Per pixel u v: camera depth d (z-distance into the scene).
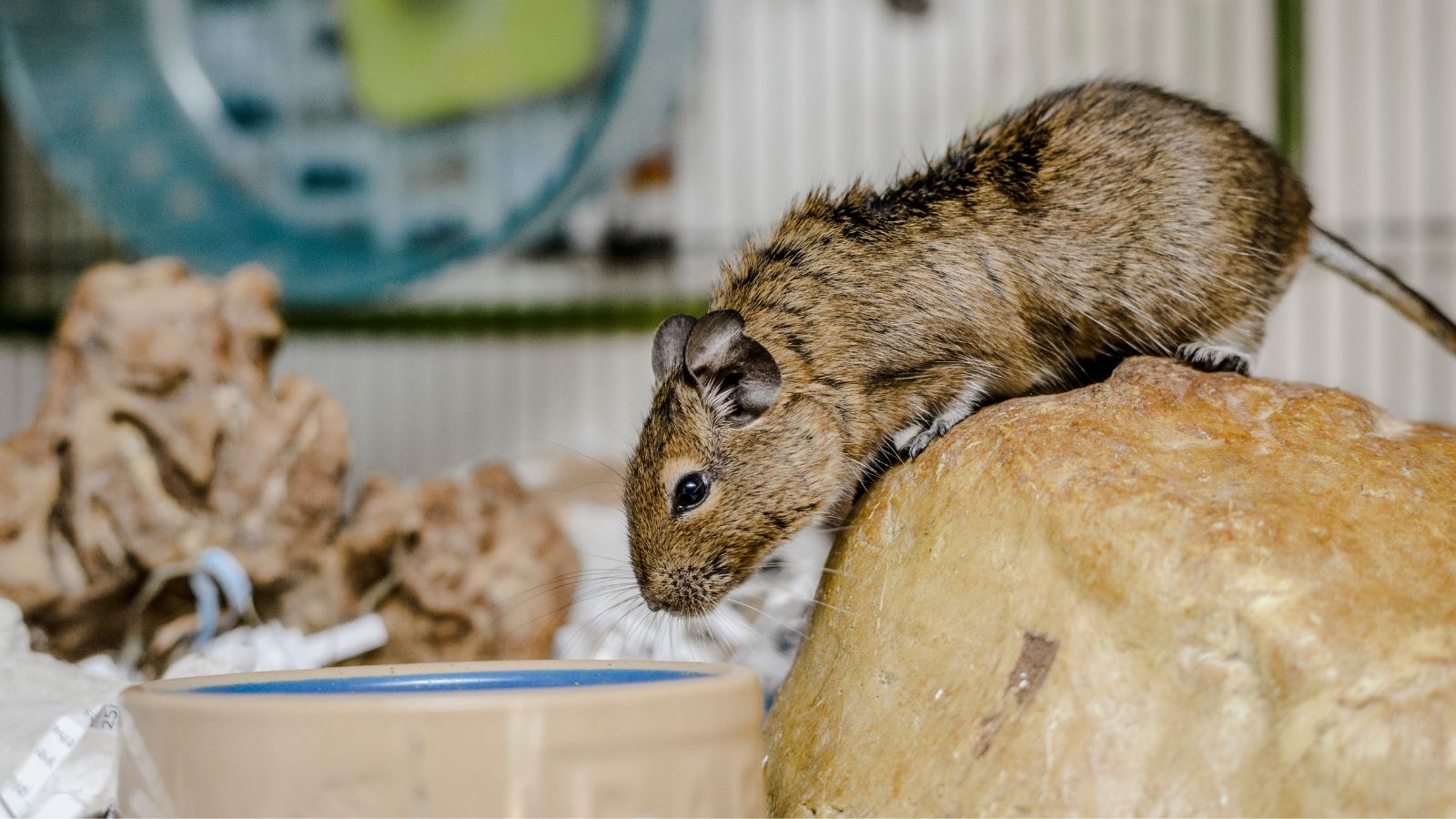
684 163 1.79
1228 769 0.54
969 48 1.73
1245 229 0.67
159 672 0.74
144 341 0.74
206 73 1.00
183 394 0.74
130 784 0.52
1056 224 0.66
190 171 1.01
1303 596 0.55
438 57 0.99
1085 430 0.59
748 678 0.54
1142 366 0.62
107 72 0.98
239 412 0.75
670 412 0.65
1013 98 1.71
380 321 1.82
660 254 1.80
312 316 1.83
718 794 0.52
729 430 0.65
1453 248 1.62
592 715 0.51
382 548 0.77
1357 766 0.53
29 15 0.97
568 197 1.01
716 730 0.52
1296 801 0.53
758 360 0.64
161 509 0.74
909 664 0.59
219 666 0.67
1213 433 0.59
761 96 1.77
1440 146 1.62
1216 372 0.63
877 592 0.61
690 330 0.66
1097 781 0.55
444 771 0.50
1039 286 0.66
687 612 0.66
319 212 1.01
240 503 0.74
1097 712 0.55
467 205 1.00
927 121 1.74
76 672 0.65
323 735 0.50
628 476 0.67
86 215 1.90
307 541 0.75
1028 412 0.61
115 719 0.58
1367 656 0.54
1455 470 0.58
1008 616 0.57
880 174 1.04
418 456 1.84
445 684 0.57
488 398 1.83
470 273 1.83
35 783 0.58
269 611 0.76
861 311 0.66
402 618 0.78
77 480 0.73
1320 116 1.65
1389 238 1.64
